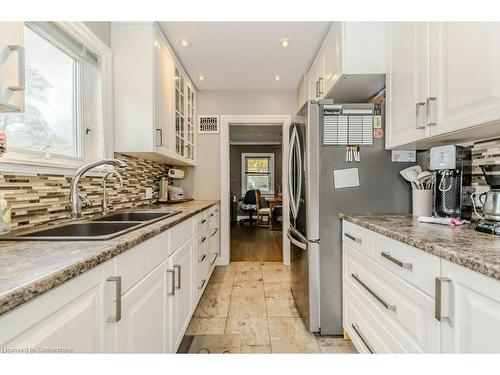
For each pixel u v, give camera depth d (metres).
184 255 1.71
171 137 2.37
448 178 1.41
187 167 3.50
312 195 1.84
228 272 3.18
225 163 3.50
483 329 0.71
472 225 1.28
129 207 2.24
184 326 1.68
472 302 0.74
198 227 2.14
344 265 1.76
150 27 1.95
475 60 1.00
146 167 2.62
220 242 3.47
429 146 1.66
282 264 3.50
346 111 1.83
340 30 1.84
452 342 0.81
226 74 3.01
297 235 2.09
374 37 1.78
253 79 3.15
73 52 1.64
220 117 3.50
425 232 1.11
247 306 2.29
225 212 3.48
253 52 2.50
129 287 0.97
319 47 2.40
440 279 0.84
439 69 1.20
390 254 1.17
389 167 1.83
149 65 1.95
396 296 1.12
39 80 1.42
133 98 1.96
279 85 3.34
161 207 2.36
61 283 0.62
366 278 1.42
